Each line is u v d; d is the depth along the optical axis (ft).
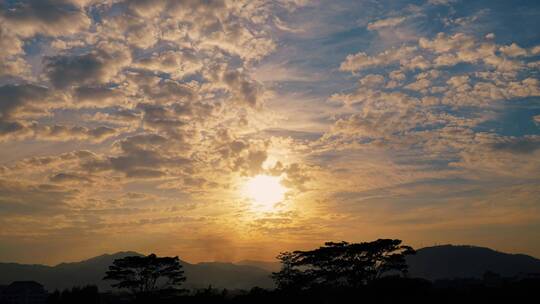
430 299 280.51
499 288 301.43
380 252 303.89
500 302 277.64
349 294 288.92
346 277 302.45
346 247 304.71
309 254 309.83
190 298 303.27
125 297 351.05
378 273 305.73
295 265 318.65
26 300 485.15
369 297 280.51
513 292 287.07
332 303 292.40
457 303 276.41
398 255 305.73
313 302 289.74
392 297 276.62
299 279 303.68
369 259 303.27
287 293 291.79
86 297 328.70
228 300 302.04
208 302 297.33
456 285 418.92
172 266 323.78
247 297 292.40
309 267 311.47
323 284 303.48
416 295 279.08
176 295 310.04
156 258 317.63
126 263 313.94
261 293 295.07
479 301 280.72
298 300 287.48
